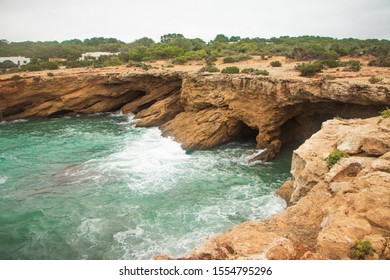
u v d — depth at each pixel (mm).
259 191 22297
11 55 79188
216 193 22109
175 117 37500
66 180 24406
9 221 18953
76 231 17891
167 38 114062
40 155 30234
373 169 12445
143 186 23234
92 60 70750
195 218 18891
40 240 17188
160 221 18688
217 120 31281
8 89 42812
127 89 46000
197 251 10398
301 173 16125
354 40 86312
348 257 9148
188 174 25281
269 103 27922
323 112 27516
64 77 44625
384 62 33750
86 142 34031
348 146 15406
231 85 30625
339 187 13211
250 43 85625
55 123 42906
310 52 49062
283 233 11609
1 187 23453
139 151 30625
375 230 9797
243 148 31172
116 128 39531
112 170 26109
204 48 79750
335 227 10078
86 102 46688
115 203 20844
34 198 21688
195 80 34125
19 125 42031
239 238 10500
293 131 32344
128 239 17016
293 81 25438
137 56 67000
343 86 22062
